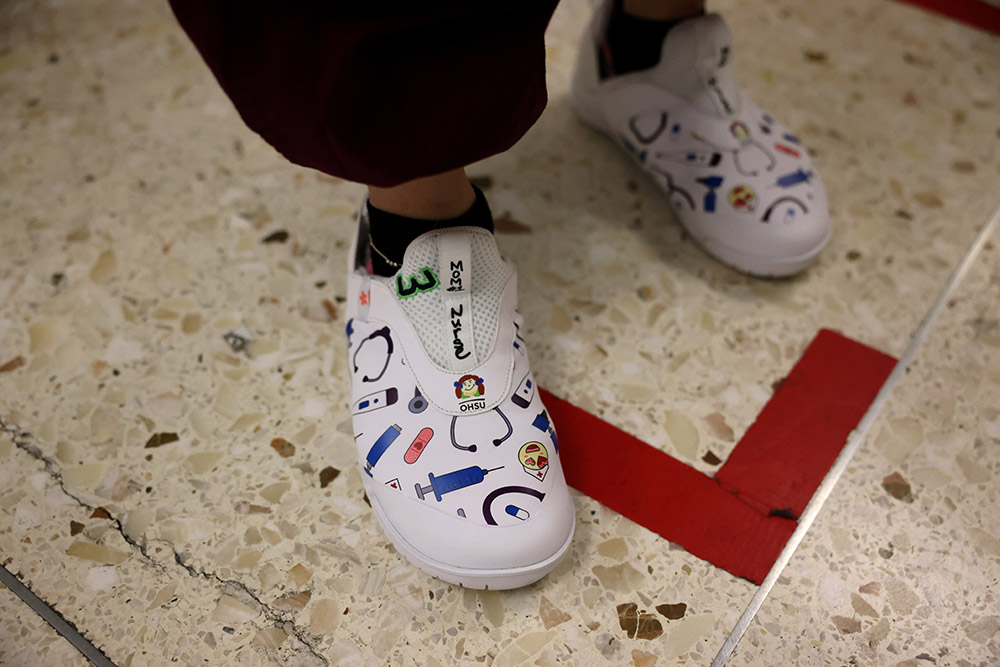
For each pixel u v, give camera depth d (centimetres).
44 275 96
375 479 73
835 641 72
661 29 98
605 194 109
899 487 83
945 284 101
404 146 57
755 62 127
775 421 87
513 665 70
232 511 78
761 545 78
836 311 98
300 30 50
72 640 70
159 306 94
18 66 119
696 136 98
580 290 98
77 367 88
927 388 91
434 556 70
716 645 72
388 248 73
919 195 110
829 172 112
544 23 56
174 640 70
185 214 103
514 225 104
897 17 137
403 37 51
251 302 95
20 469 80
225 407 86
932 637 73
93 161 108
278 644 70
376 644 70
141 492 79
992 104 123
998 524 80
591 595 74
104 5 129
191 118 115
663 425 87
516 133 61
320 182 109
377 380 75
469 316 71
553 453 74
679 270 101
